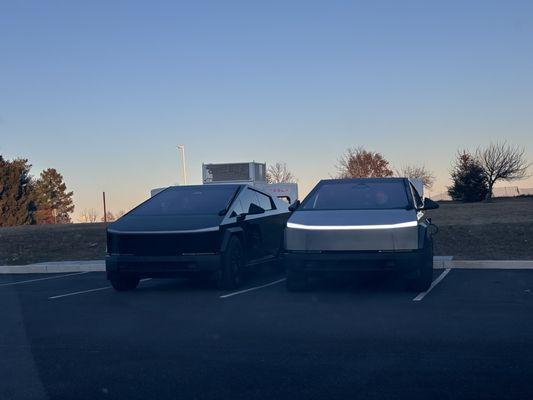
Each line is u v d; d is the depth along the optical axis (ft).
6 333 28.25
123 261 38.45
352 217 36.24
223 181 75.51
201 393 19.27
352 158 209.67
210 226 38.19
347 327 27.55
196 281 45.24
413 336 25.62
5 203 184.96
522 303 32.45
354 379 20.18
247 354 23.50
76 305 35.40
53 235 76.38
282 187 70.64
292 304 33.63
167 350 24.41
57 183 262.06
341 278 43.47
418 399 18.28
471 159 184.96
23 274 54.29
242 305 33.73
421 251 35.01
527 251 55.36
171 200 42.27
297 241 35.91
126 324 29.53
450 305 32.22
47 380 21.02
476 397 18.37
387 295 35.88
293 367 21.67
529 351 23.03
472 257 53.11
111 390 19.83
